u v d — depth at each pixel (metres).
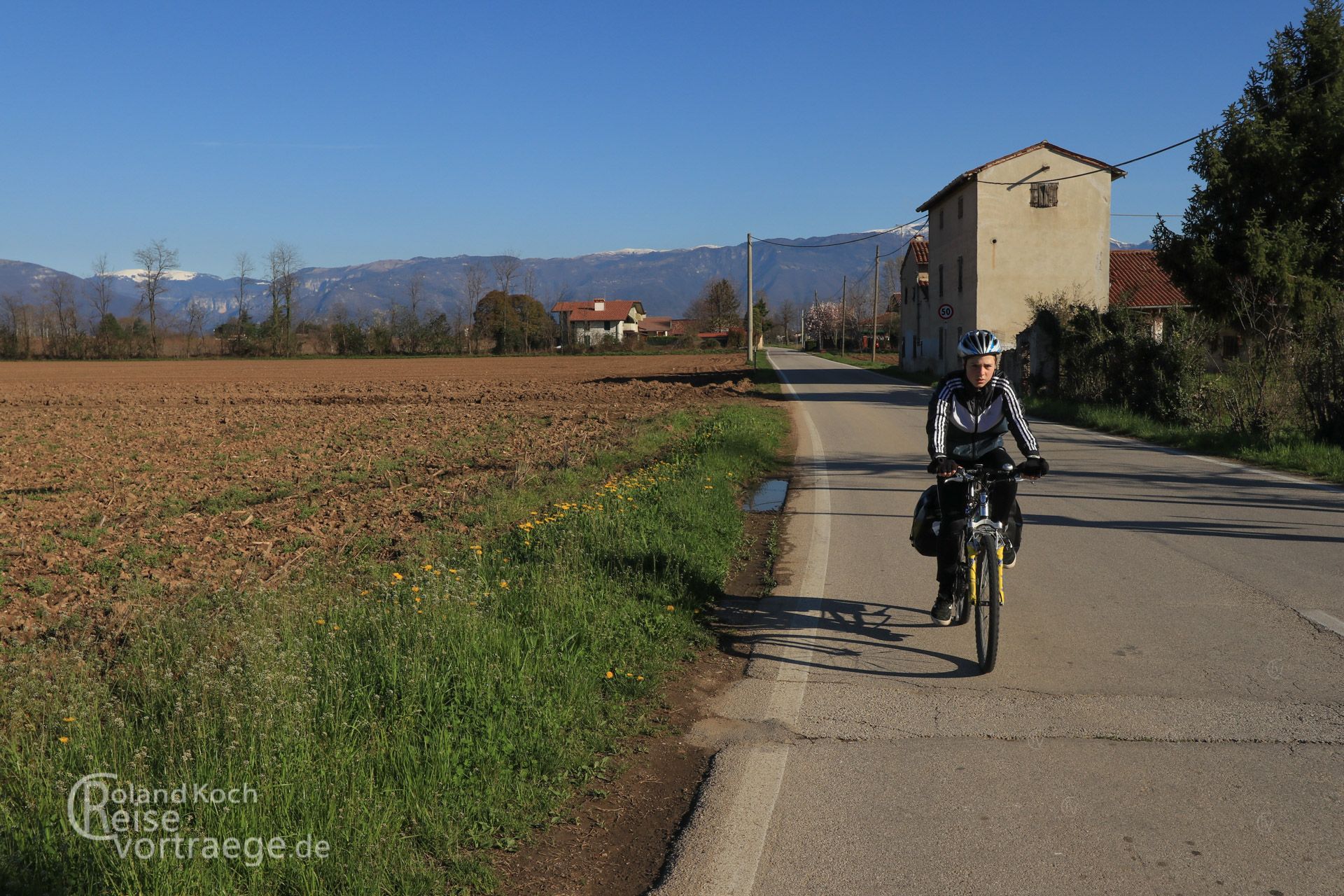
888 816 3.75
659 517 9.14
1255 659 5.46
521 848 3.57
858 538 9.17
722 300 159.62
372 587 7.14
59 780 3.73
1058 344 24.88
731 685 5.31
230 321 111.25
